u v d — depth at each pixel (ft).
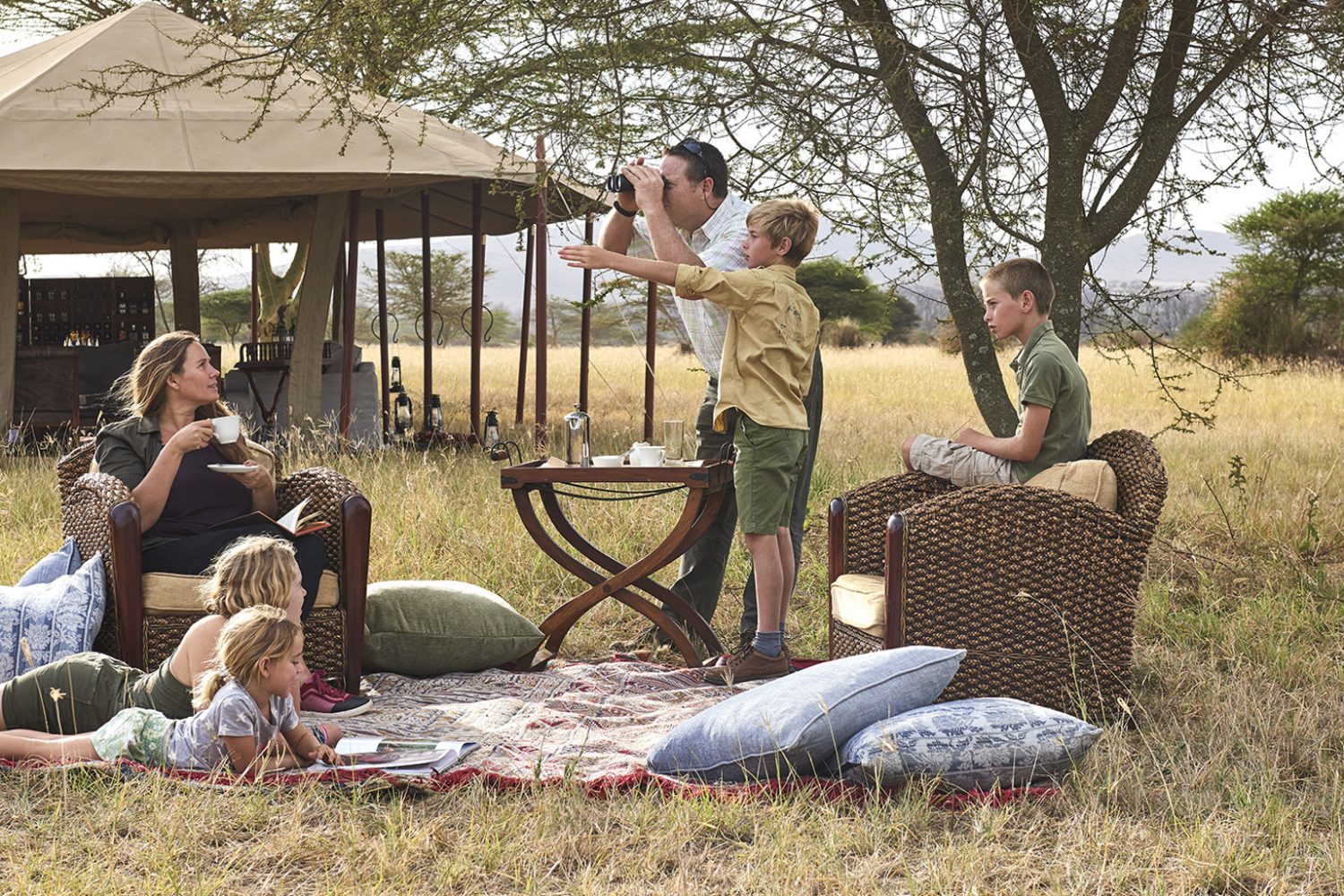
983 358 24.99
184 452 15.11
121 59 33.99
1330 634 17.48
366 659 16.48
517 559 21.03
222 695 11.82
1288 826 11.13
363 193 38.65
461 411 54.39
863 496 15.96
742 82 25.29
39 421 34.01
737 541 22.38
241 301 127.03
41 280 48.37
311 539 15.24
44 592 14.38
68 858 10.12
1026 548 14.02
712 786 11.84
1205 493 28.02
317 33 24.31
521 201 25.48
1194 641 17.56
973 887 9.72
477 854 10.33
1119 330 27.22
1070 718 12.14
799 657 17.58
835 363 96.68
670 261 16.71
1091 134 24.07
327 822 11.02
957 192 24.77
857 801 11.68
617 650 17.94
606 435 41.06
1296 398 58.65
